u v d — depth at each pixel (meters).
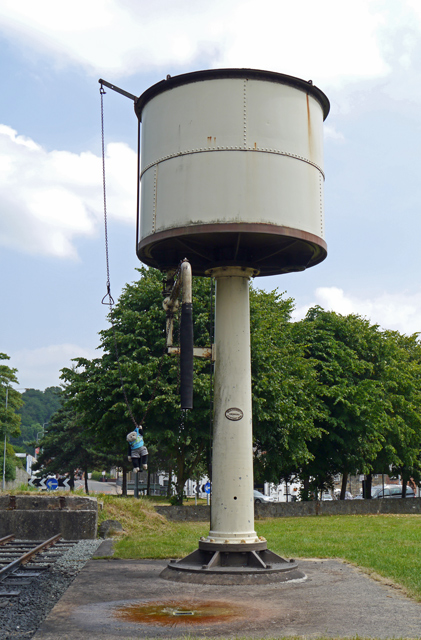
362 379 42.81
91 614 8.63
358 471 43.22
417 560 13.91
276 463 35.16
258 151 12.76
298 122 13.27
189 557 12.19
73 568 12.99
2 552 15.87
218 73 12.91
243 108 12.84
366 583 11.09
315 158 13.54
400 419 41.94
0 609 9.00
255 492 56.69
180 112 13.08
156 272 33.75
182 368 11.35
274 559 12.29
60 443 70.25
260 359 31.41
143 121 14.05
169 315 13.81
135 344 30.70
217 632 7.58
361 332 42.66
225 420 12.84
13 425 79.12
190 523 28.36
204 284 31.84
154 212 13.24
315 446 40.72
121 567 13.16
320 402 38.16
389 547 16.86
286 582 11.19
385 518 32.28
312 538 19.86
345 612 8.70
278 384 32.09
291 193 12.93
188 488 76.19
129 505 22.77
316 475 42.84
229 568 11.60
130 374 29.28
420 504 38.50
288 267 14.77
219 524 12.52
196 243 13.45
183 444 33.44
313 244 13.43
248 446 12.88
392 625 7.91
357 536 20.78
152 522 22.61
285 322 39.56
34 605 9.28
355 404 37.94
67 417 69.81
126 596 9.95
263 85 12.98
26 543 18.06
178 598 9.77
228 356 13.08
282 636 7.34
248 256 13.70
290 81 13.24
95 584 11.03
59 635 7.46
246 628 7.79
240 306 13.34
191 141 12.87
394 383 42.56
